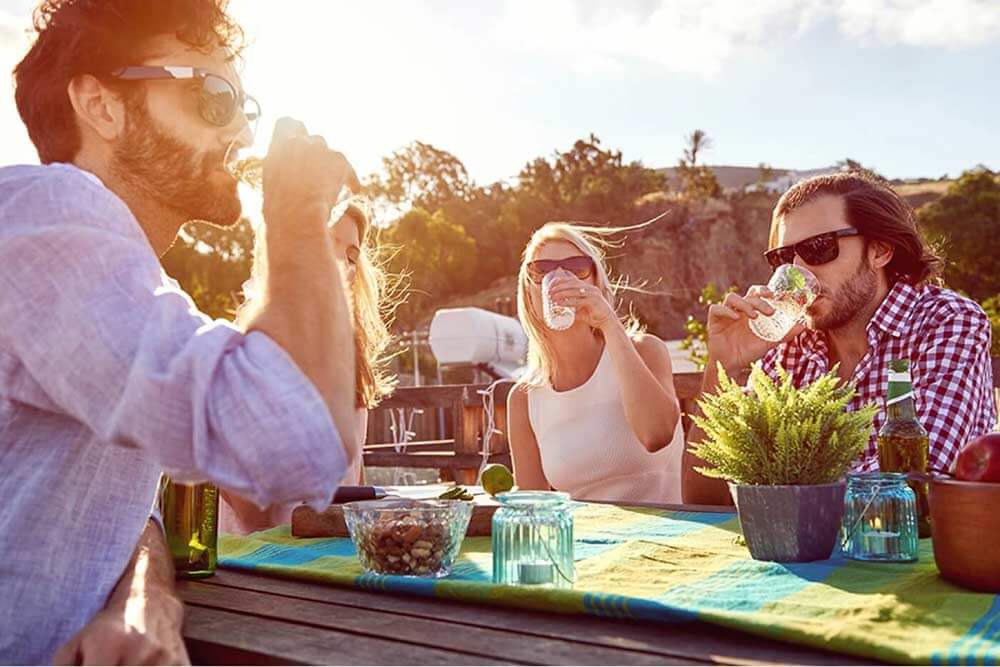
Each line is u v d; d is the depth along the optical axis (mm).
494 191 64000
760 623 942
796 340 2568
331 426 848
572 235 2959
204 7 1182
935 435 1977
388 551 1326
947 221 43000
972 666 834
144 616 926
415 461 4738
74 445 1024
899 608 1017
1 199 922
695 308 48219
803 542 1329
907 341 2254
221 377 837
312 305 934
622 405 2738
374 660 930
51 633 1029
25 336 871
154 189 1210
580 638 988
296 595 1285
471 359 9961
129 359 849
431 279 51750
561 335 2877
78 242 876
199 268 37469
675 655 915
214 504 1458
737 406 1401
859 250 2355
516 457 2975
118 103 1163
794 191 2488
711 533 1634
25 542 1001
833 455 1347
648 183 62281
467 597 1180
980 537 1099
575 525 1795
